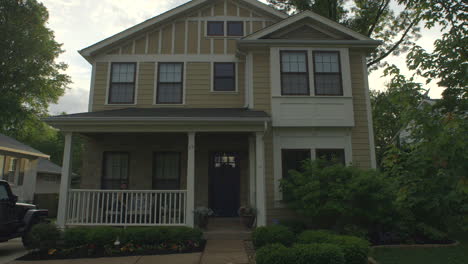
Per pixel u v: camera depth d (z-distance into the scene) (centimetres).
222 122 889
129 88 1189
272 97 1030
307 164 927
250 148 1015
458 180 372
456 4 498
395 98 434
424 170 414
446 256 690
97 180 1122
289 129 1030
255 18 1259
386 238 823
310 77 1046
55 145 3978
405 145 471
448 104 438
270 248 560
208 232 874
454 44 457
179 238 757
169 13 1215
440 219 864
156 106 1170
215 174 1145
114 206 1029
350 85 1048
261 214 860
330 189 841
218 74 1209
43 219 908
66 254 723
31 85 2223
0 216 766
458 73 452
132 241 748
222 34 1238
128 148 1145
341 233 812
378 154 1936
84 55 1180
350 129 1042
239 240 850
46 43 2256
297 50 1068
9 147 1473
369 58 1808
